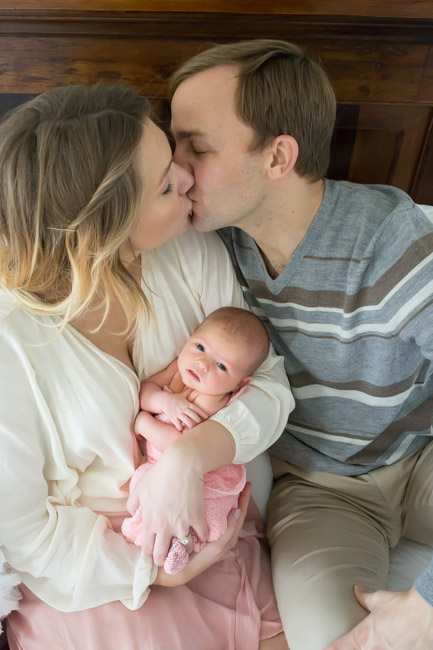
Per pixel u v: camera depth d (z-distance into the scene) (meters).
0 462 0.89
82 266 0.84
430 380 1.18
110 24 1.06
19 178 0.80
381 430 1.17
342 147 1.28
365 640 0.91
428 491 1.22
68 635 0.94
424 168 1.32
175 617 0.96
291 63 0.93
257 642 1.01
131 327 1.05
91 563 0.93
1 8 1.02
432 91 1.19
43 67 1.11
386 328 1.02
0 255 0.88
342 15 1.08
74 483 1.01
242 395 1.04
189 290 1.08
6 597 0.96
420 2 1.07
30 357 0.92
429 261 0.94
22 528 0.92
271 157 0.93
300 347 1.14
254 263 1.11
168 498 0.92
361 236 0.98
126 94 0.85
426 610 0.87
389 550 1.27
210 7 1.05
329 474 1.24
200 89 0.91
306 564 1.08
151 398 1.03
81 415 0.96
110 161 0.79
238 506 1.08
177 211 0.92
